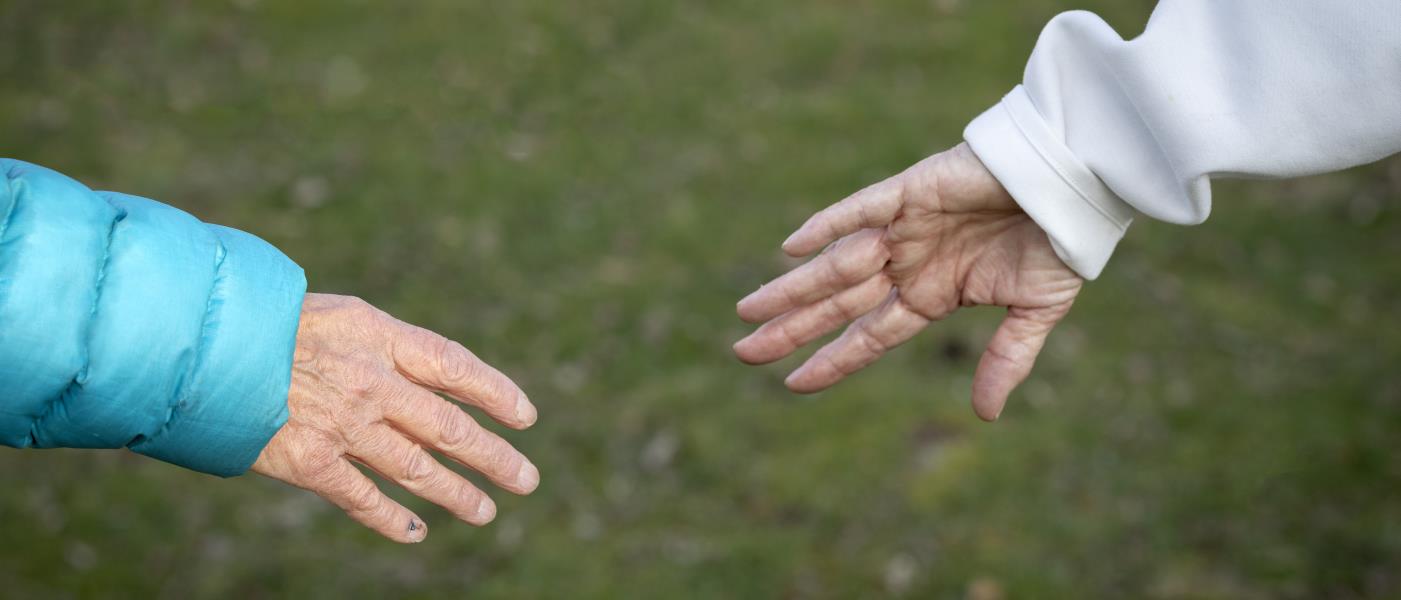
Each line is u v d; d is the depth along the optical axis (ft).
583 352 11.55
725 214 13.78
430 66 17.01
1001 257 4.47
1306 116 3.68
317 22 17.93
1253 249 13.10
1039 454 10.02
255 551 9.30
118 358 2.99
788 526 9.48
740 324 11.90
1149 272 12.59
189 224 3.22
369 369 3.61
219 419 3.20
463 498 3.78
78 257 2.94
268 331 3.24
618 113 16.05
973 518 9.43
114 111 15.65
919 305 4.60
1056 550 9.11
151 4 18.11
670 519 9.61
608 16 18.48
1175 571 8.87
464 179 14.43
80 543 9.27
